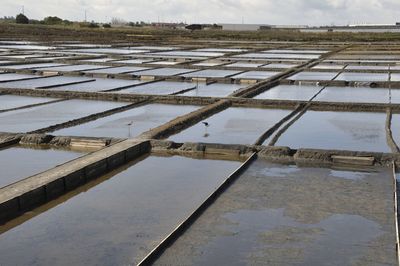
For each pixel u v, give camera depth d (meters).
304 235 4.29
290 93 12.27
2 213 4.63
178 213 4.80
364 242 4.16
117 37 38.88
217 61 20.17
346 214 4.74
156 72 16.11
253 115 9.63
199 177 5.98
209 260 3.85
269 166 6.35
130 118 9.22
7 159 6.61
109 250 4.03
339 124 8.84
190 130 8.33
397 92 12.60
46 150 7.10
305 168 6.28
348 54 24.95
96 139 7.22
